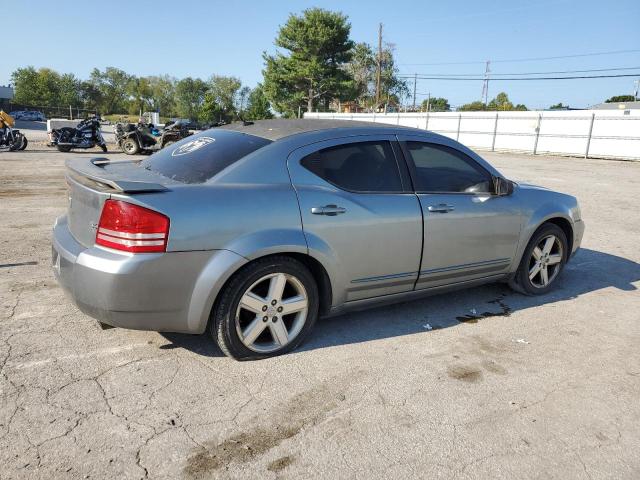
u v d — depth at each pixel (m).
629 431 2.83
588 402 3.10
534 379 3.35
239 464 2.43
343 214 3.49
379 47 57.94
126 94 122.69
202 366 3.28
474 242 4.22
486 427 2.81
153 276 2.92
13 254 5.49
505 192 4.30
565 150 27.86
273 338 3.44
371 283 3.74
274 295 3.34
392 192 3.79
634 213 9.82
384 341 3.79
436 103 95.69
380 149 3.85
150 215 2.89
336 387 3.13
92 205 3.02
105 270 2.87
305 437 2.65
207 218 3.03
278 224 3.24
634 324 4.35
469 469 2.47
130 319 2.98
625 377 3.43
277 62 62.16
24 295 4.30
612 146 25.88
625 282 5.52
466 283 4.37
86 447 2.48
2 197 8.92
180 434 2.62
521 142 30.09
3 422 2.62
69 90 110.06
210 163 3.46
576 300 4.88
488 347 3.78
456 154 4.24
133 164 3.99
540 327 4.20
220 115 84.00
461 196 4.14
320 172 3.54
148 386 3.03
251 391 3.04
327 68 59.97
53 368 3.17
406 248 3.81
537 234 4.74
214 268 3.04
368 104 81.31
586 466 2.54
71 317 3.91
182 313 3.06
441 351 3.68
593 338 4.02
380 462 2.49
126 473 2.33
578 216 5.13
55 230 3.51
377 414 2.88
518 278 4.80
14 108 77.50
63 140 18.22
